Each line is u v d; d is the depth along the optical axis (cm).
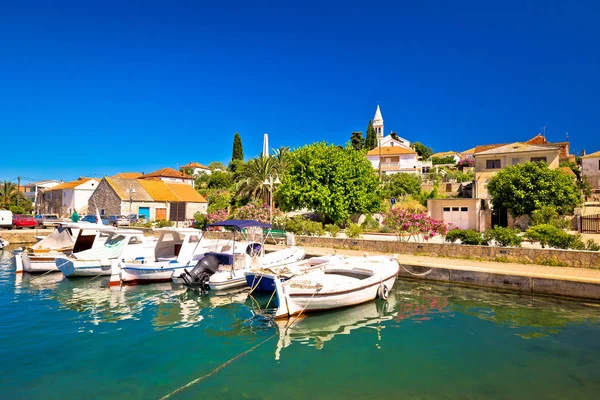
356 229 2283
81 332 1002
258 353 860
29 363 807
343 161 3206
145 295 1418
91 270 1719
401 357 827
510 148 3597
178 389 692
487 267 1473
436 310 1171
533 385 695
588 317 1073
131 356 845
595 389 679
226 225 1577
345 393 669
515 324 1028
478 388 684
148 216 4616
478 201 2834
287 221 2642
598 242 1964
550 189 2648
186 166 9100
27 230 3538
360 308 1202
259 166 3938
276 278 1135
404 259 1712
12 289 1517
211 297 1387
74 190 5644
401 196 4512
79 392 684
